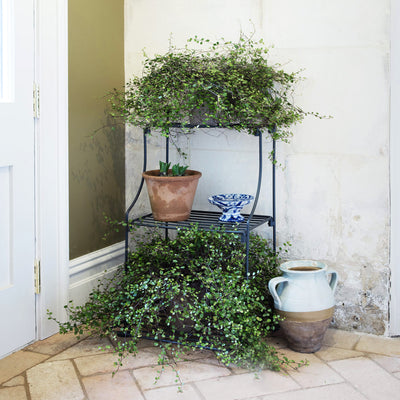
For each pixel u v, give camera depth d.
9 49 2.18
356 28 2.43
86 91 2.60
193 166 2.80
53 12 2.36
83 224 2.64
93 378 2.10
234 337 2.12
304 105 2.54
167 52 2.77
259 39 2.60
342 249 2.55
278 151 2.61
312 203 2.58
